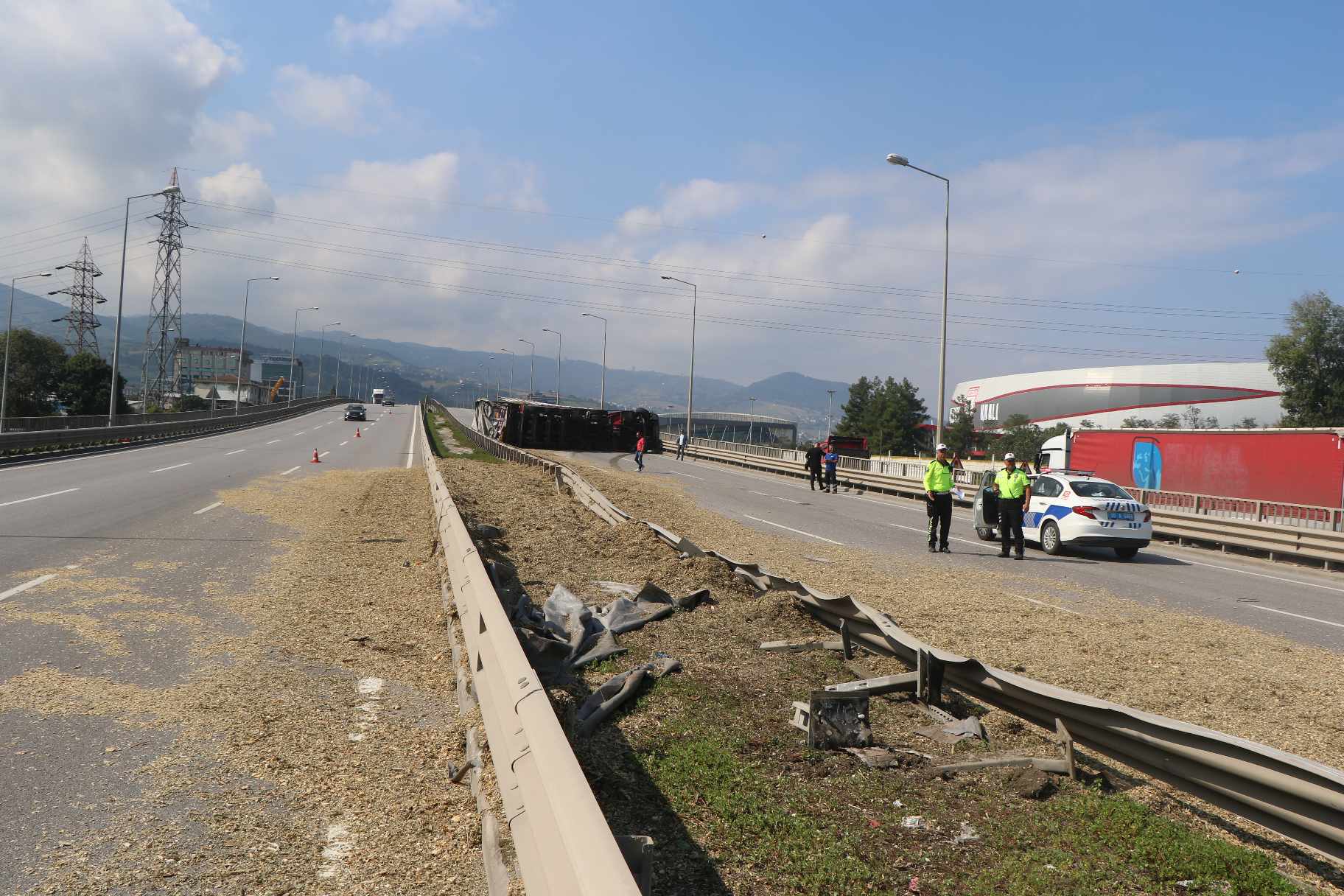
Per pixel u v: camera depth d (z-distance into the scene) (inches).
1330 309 2753.4
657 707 236.4
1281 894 149.9
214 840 156.4
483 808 159.6
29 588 361.4
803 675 275.7
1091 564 671.1
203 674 255.0
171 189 1713.8
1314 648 383.9
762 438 7465.6
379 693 244.7
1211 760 168.9
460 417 4274.1
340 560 461.1
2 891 136.7
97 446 1391.5
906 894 145.3
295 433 2132.1
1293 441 901.8
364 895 139.6
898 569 557.6
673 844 158.2
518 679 168.4
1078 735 202.4
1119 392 4709.6
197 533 538.6
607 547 516.7
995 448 3390.7
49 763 187.8
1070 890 147.8
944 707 249.8
